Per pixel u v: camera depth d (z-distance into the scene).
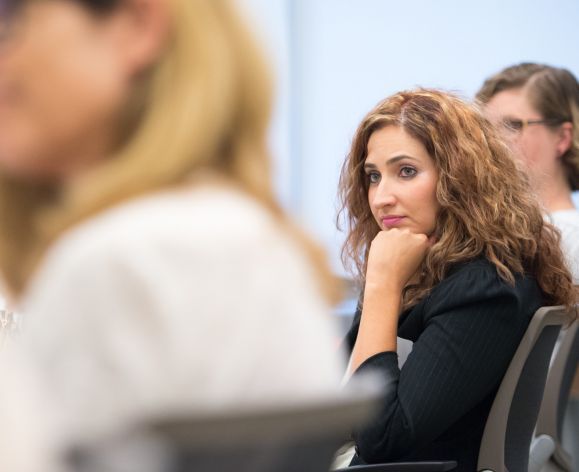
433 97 3.24
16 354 1.01
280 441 1.11
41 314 1.03
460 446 3.07
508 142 3.25
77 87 1.10
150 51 1.12
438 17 7.61
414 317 3.17
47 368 1.01
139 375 1.01
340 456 3.49
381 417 2.92
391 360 3.03
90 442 0.99
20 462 0.93
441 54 7.63
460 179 3.10
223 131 1.15
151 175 1.11
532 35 7.72
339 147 7.59
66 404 1.01
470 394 2.98
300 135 7.56
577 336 4.06
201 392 1.04
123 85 1.12
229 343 1.05
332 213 7.53
